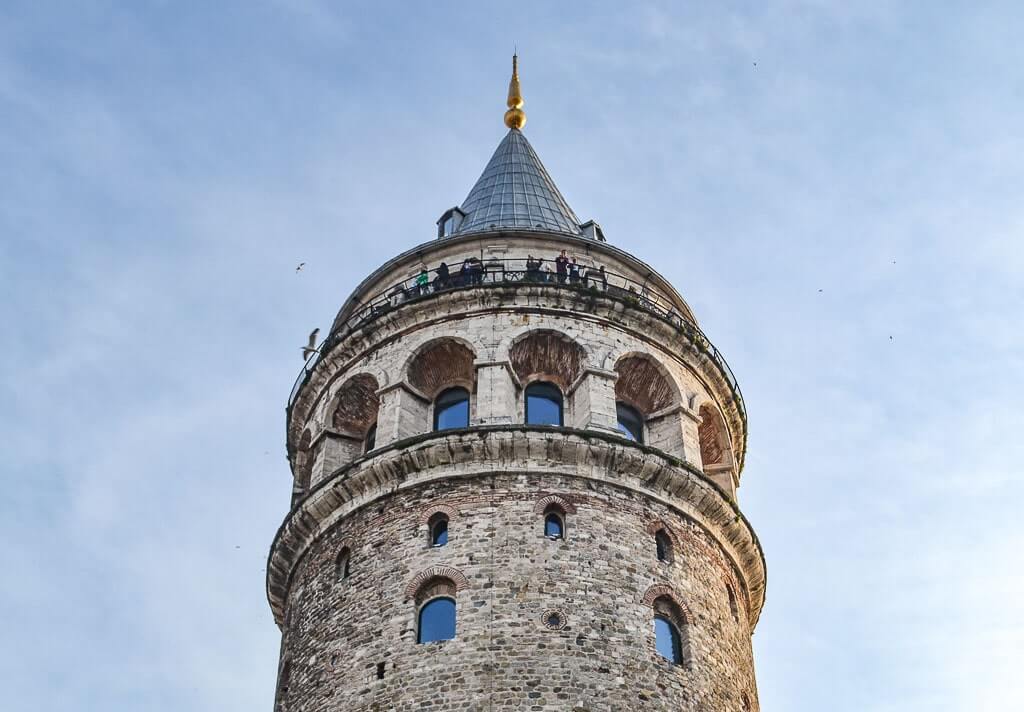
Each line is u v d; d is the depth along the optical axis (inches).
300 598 1455.5
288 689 1391.5
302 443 1675.7
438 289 1615.4
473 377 1545.3
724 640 1393.9
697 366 1648.6
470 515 1368.1
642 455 1438.2
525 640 1256.8
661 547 1416.1
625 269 1738.4
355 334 1621.6
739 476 1706.4
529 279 1615.4
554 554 1333.7
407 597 1320.1
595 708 1221.7
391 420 1503.4
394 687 1254.3
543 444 1413.6
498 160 2100.1
